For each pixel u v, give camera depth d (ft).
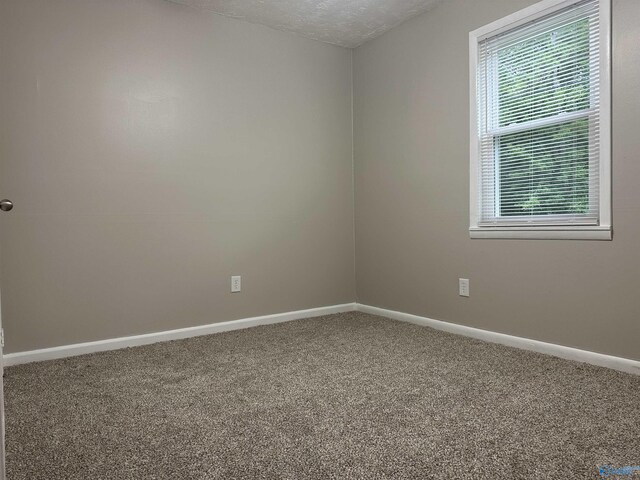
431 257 10.16
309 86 11.57
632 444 4.58
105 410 5.72
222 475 4.13
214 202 10.11
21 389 6.55
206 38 9.94
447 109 9.65
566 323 7.63
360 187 12.19
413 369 7.18
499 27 8.54
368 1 9.58
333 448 4.60
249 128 10.59
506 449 4.52
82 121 8.50
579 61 7.39
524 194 8.34
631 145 6.71
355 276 12.45
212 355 8.21
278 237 11.11
